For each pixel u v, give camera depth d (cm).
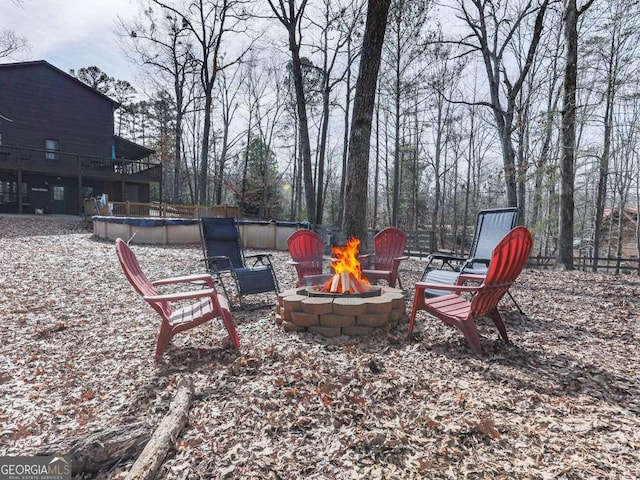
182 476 168
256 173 3095
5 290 521
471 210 3531
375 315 339
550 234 1727
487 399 230
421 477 165
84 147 2038
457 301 352
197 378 263
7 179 1864
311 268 516
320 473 169
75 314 437
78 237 1166
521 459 175
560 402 228
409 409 218
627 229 2486
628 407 223
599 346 328
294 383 250
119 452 182
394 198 2064
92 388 263
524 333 363
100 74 3319
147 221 1155
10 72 1822
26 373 287
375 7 562
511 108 1164
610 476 162
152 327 394
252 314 439
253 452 183
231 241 593
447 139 2759
